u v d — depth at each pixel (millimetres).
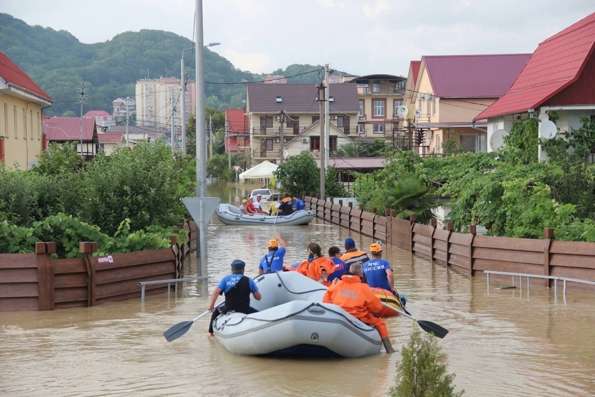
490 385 11250
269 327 12422
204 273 20359
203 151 21594
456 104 59969
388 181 34625
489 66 62156
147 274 19719
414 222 29469
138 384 11453
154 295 19859
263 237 37219
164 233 21922
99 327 15742
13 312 17266
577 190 24484
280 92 96938
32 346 14078
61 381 11672
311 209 52406
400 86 101688
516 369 12172
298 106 95688
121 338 14688
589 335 14633
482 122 44625
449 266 24609
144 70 178875
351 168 63844
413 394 7453
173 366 12484
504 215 23859
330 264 17422
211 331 14711
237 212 45344
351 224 40594
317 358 12844
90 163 23984
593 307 17500
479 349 13547
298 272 16234
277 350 12648
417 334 7629
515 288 20391
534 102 30766
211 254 29703
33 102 42938
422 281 22016
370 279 16672
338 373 11914
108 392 11055
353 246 18031
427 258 27031
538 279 20312
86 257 17984
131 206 22094
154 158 23969
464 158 33781
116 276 18766
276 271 16547
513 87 37719
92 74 169500
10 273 17344
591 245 19172
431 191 32875
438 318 16406
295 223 44344
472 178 28219
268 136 95875
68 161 30047
